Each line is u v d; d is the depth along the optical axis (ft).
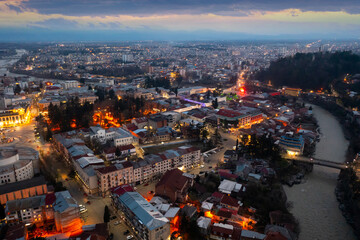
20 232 450.71
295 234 503.61
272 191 636.07
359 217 581.94
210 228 500.33
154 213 482.69
